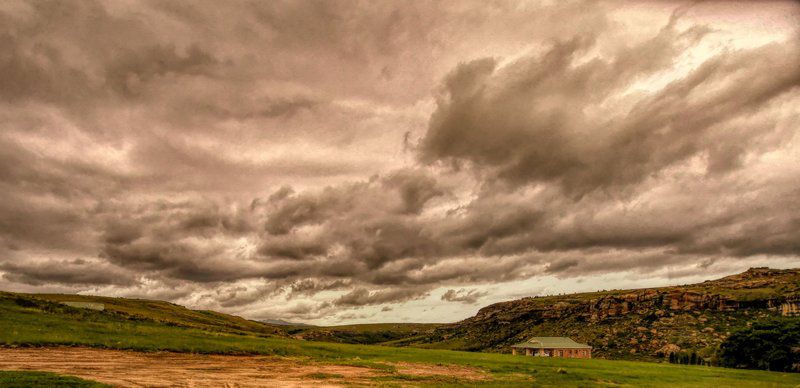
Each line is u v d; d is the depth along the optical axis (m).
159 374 30.45
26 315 57.94
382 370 42.16
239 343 58.59
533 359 71.12
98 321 69.00
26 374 24.22
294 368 40.09
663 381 46.34
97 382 24.03
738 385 44.72
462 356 67.69
